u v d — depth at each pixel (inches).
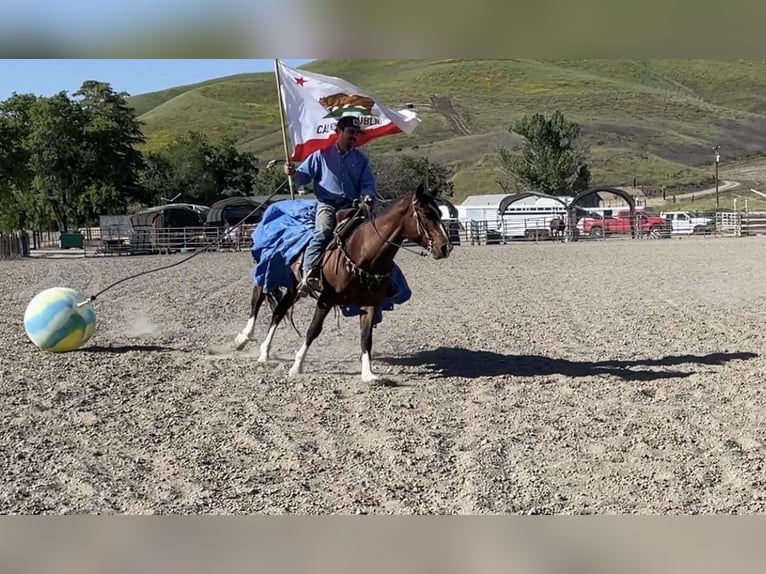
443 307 661.9
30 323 448.8
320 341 505.7
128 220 2234.3
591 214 2253.9
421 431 301.7
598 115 5757.9
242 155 4062.5
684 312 607.2
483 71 7007.9
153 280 951.0
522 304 673.6
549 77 6894.7
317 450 282.5
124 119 3353.8
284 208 434.9
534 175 3302.2
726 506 230.1
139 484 251.1
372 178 399.9
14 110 3157.0
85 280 977.5
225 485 249.6
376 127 434.0
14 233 1814.7
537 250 1530.5
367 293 380.2
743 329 526.9
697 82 7135.8
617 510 228.7
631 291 752.3
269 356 451.8
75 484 249.4
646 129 5265.8
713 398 346.6
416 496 240.1
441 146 4948.3
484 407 334.6
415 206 362.6
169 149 4005.9
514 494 240.4
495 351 468.4
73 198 3198.8
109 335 528.4
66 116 3149.6
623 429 301.1
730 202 3351.4
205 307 674.2
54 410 331.9
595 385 373.1
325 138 434.0
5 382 377.4
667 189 3885.3
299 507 232.5
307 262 389.7
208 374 402.6
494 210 2249.0
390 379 387.5
